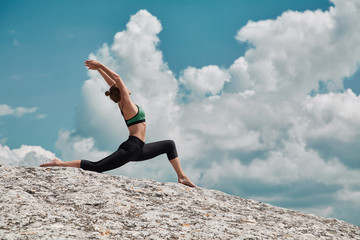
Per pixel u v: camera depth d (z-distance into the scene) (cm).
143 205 542
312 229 546
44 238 374
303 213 665
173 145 724
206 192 680
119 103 688
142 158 702
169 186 661
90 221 446
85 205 509
